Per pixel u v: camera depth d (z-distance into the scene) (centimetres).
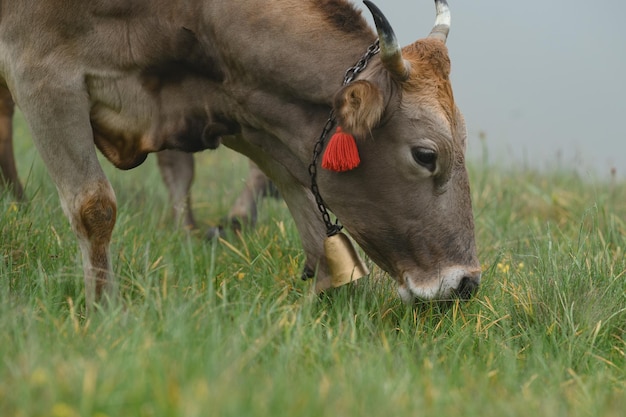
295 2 1148
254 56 1138
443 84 1100
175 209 1568
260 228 1484
